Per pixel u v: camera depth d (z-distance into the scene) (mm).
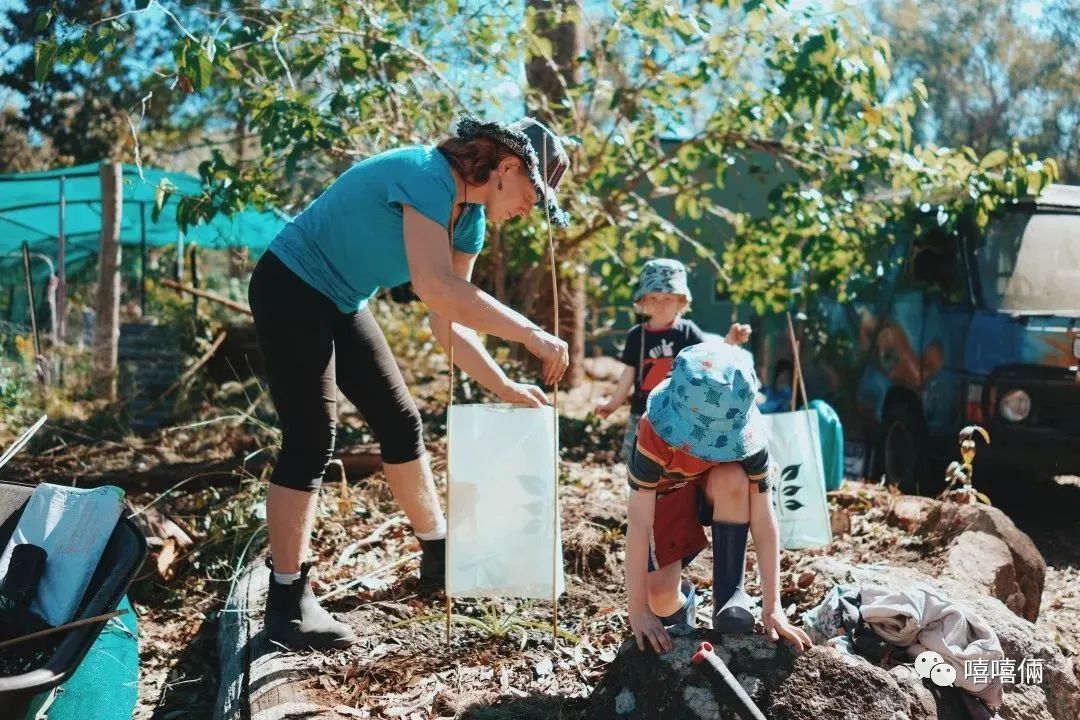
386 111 7570
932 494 7262
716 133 8492
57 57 5242
